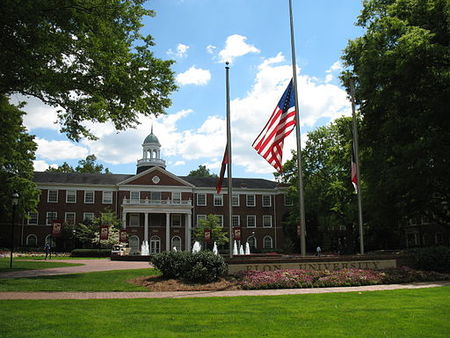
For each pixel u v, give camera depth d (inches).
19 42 665.0
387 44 1040.2
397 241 2341.3
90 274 797.2
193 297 516.1
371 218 1376.7
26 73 702.5
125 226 2454.5
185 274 671.8
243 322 348.8
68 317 366.6
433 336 300.5
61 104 862.5
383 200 1082.1
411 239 2338.8
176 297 519.5
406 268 761.0
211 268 670.5
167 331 314.7
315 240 2596.0
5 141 1200.2
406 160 967.6
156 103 924.0
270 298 497.7
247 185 2854.3
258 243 2751.0
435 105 927.0
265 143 734.5
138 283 673.6
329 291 579.8
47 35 681.0
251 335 303.3
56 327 326.6
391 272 730.2
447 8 910.4
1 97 961.5
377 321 350.0
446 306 419.5
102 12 746.2
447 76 892.6
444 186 1050.7
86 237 2304.4
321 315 377.7
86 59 824.3
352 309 407.8
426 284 657.0
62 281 686.5
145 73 881.5
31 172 2046.0
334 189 1836.9
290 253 2512.3
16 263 1131.3
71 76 808.3
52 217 2512.3
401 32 960.9
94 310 403.9
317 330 319.3
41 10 659.4
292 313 389.4
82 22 718.5
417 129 945.5
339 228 2527.1
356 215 1608.0
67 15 693.3
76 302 459.5
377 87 1041.5
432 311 391.9
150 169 2625.5
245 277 663.1
